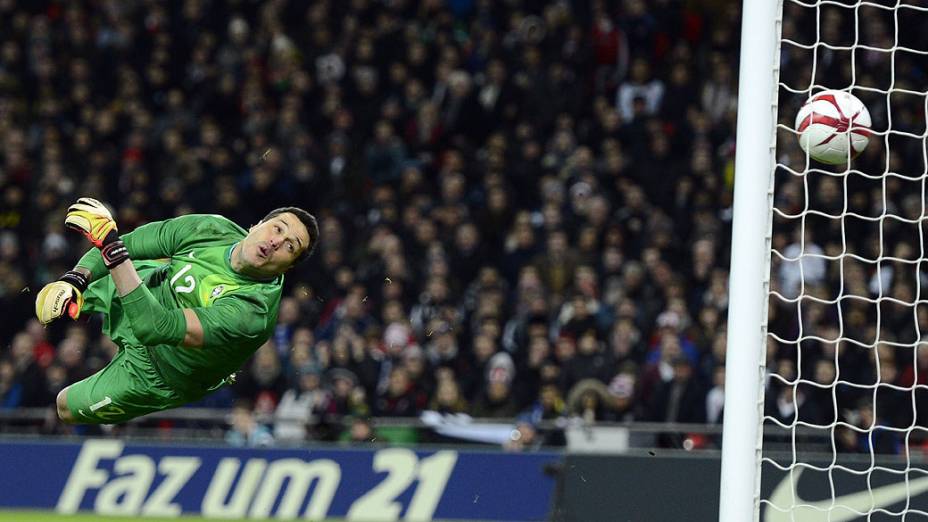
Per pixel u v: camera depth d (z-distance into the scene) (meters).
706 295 26.02
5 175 31.31
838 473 20.00
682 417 23.22
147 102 33.44
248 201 29.53
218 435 24.92
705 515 20.48
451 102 31.33
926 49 30.47
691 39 32.25
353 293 25.62
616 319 25.02
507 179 29.89
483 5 33.53
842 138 12.97
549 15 32.31
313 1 33.97
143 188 30.64
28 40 34.53
